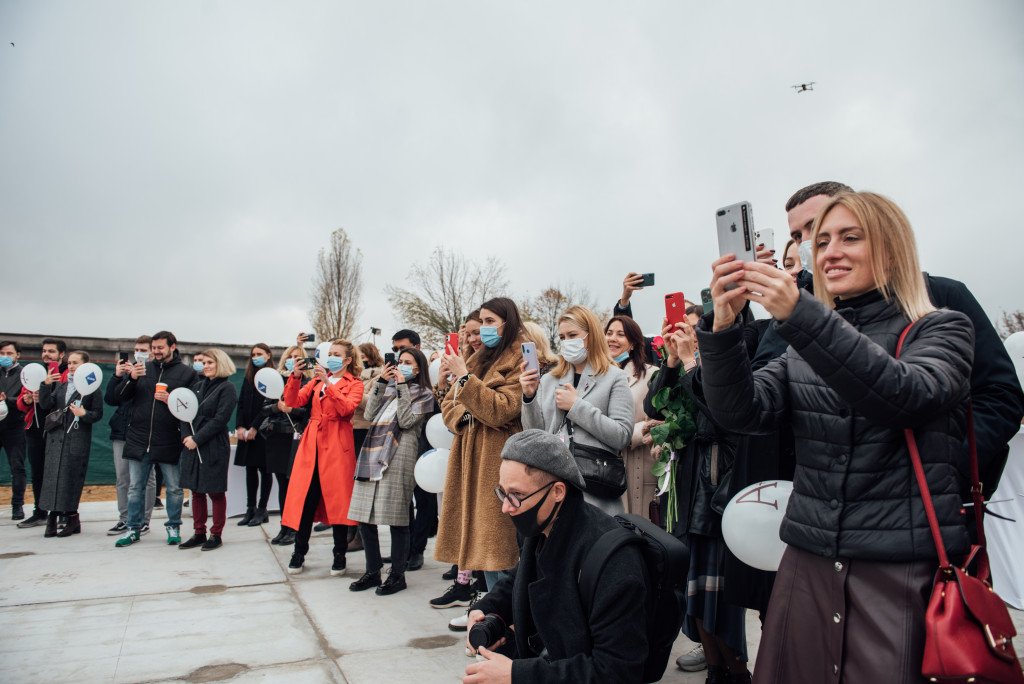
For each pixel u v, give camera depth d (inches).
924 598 50.5
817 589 56.7
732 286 57.2
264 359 295.3
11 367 302.4
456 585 169.5
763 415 62.5
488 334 150.9
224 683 119.5
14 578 192.1
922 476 51.8
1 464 437.7
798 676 56.6
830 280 60.7
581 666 67.1
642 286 154.8
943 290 74.6
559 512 74.3
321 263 1359.5
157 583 188.2
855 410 54.5
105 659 131.0
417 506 215.3
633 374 148.3
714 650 108.6
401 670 125.8
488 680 67.6
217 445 236.5
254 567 209.0
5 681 120.2
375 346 257.1
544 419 134.4
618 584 68.0
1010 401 67.7
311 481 199.9
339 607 166.1
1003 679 46.7
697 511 105.8
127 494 265.3
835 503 55.6
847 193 61.2
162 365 245.3
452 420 149.3
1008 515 145.5
